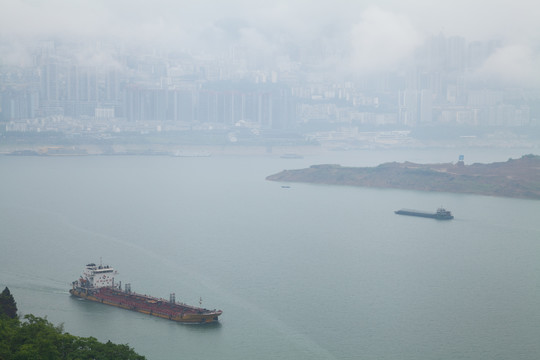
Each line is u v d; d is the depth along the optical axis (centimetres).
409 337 19688
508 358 18325
